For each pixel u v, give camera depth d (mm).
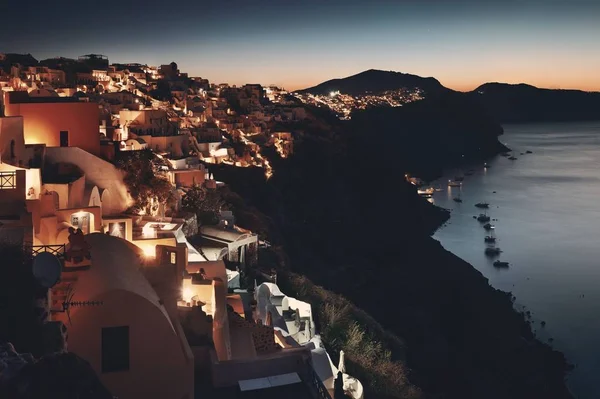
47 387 9055
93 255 17078
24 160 32688
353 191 152125
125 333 16188
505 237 168625
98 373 15914
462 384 70250
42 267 14867
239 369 18922
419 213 170750
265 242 64688
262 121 152750
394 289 101688
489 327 95500
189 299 22547
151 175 42375
